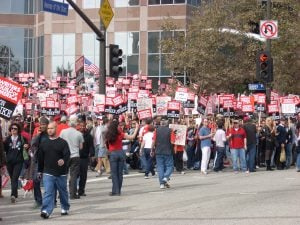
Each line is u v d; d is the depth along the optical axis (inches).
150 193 701.9
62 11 910.4
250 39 1825.8
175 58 1820.9
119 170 692.7
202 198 636.1
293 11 1759.4
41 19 2738.7
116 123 692.1
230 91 1871.3
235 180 843.4
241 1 1868.8
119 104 1089.4
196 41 1806.1
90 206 603.8
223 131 1010.7
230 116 1228.5
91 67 1929.1
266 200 608.4
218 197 640.4
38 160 540.7
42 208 530.9
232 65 1825.8
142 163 952.9
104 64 1016.2
